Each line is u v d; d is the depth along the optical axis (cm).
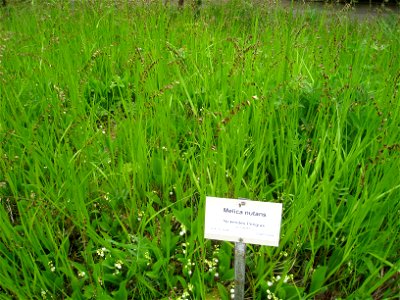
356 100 271
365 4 731
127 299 190
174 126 265
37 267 186
